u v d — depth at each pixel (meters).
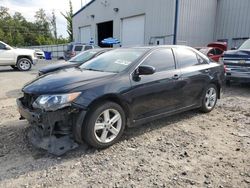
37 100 3.80
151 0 21.56
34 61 16.88
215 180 3.27
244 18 20.41
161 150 4.09
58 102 3.67
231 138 4.61
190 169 3.53
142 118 4.57
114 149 4.10
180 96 5.20
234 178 3.32
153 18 21.58
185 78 5.24
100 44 30.30
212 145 4.30
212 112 6.21
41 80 4.27
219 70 6.23
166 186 3.14
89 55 9.20
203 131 4.93
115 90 4.07
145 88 4.48
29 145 4.18
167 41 20.52
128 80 4.29
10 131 4.77
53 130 3.79
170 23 20.08
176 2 19.42
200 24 21.23
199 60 5.85
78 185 3.16
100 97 3.89
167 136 4.65
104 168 3.54
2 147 4.11
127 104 4.26
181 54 5.42
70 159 3.77
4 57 15.56
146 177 3.33
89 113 3.85
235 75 9.52
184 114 5.98
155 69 4.75
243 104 7.13
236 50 9.68
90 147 4.12
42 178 3.29
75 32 35.47
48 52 35.06
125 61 4.65
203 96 5.84
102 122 4.04
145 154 3.95
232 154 3.98
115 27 26.42
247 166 3.62
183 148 4.18
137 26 23.58
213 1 21.78
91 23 30.89
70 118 3.81
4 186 3.13
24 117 4.12
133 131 4.84
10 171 3.44
